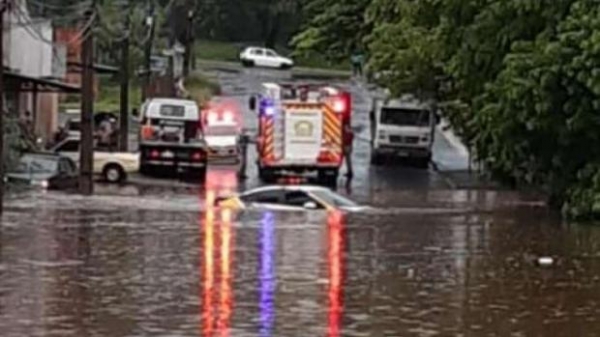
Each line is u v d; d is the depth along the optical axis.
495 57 70.44
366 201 80.81
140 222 59.81
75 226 57.31
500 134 68.31
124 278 38.69
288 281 38.47
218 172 108.62
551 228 61.28
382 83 101.75
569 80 63.91
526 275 41.03
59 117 147.50
